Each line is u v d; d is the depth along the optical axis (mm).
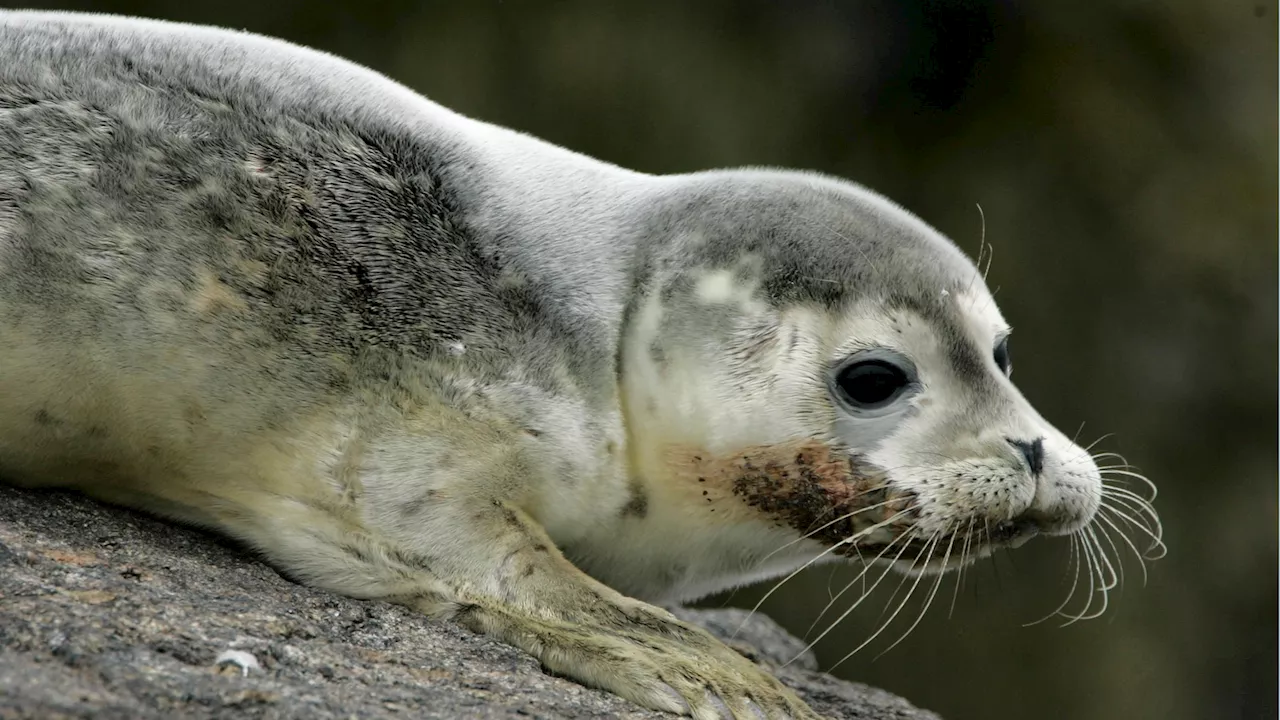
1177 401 46250
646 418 17219
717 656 15680
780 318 17156
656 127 45938
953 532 17031
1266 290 46375
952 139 46656
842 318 17172
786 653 23391
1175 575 45250
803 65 46625
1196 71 46438
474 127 18578
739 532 17828
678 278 17469
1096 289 46344
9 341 15250
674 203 18219
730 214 17922
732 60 46469
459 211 17000
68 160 15688
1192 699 44688
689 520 17703
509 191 17578
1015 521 17266
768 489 17297
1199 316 46438
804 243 17578
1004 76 46438
